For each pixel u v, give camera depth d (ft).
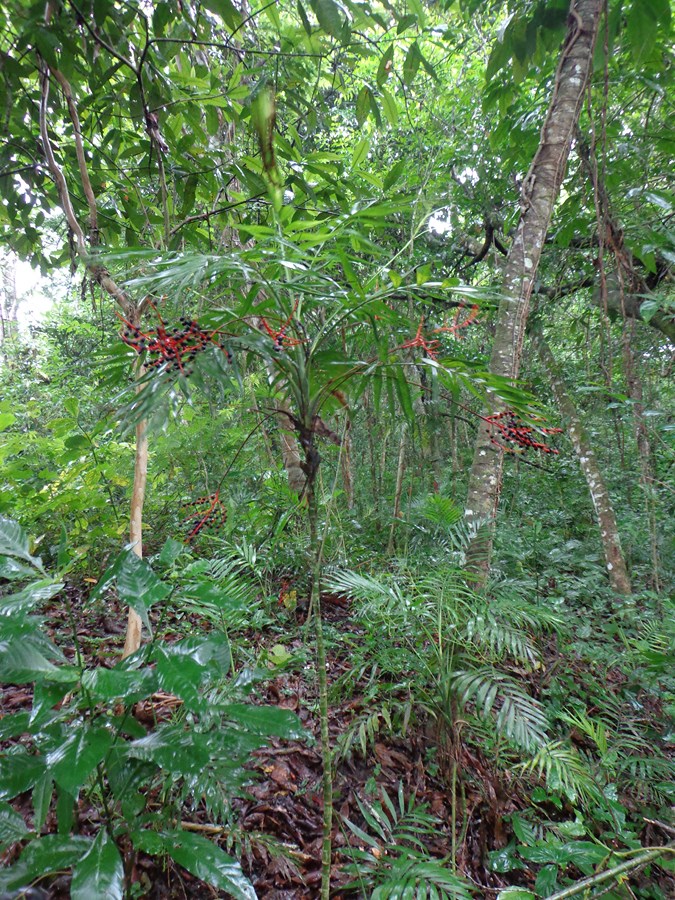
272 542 12.22
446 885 5.23
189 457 13.96
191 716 6.11
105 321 19.93
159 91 8.00
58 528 10.91
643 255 10.02
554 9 8.39
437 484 17.20
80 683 3.97
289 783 7.26
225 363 4.37
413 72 8.39
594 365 17.17
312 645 10.20
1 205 9.72
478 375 5.43
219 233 11.19
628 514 18.02
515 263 8.00
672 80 9.99
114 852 3.70
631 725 9.07
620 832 6.56
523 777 7.98
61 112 8.66
